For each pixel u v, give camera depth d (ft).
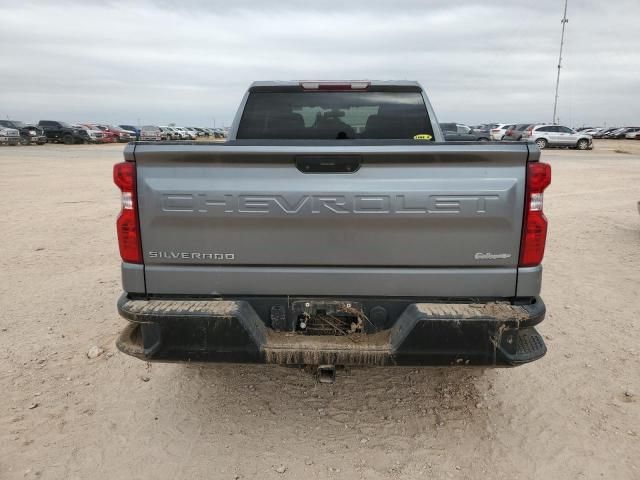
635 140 193.47
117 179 8.59
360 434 10.17
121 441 9.89
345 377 12.33
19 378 12.07
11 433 10.01
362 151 8.31
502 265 8.66
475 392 11.71
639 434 10.07
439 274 8.70
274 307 8.95
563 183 52.85
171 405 11.12
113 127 160.04
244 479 8.91
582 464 9.25
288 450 9.68
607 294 18.08
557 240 26.66
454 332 8.34
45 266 21.13
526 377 12.35
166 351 8.66
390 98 13.87
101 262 21.85
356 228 8.59
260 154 8.38
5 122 132.98
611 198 42.34
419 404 11.23
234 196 8.52
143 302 8.86
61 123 138.41
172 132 164.96
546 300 17.47
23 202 38.09
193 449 9.69
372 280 8.77
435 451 9.66
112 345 13.80
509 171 8.38
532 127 117.70
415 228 8.55
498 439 10.01
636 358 13.23
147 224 8.68
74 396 11.39
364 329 9.00
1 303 16.83
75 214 33.27
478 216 8.42
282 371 12.59
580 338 14.44
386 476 9.00
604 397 11.43
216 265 8.85
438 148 8.24
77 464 9.23
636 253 23.89
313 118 14.02
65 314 15.94
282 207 8.54
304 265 8.79
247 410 10.97
